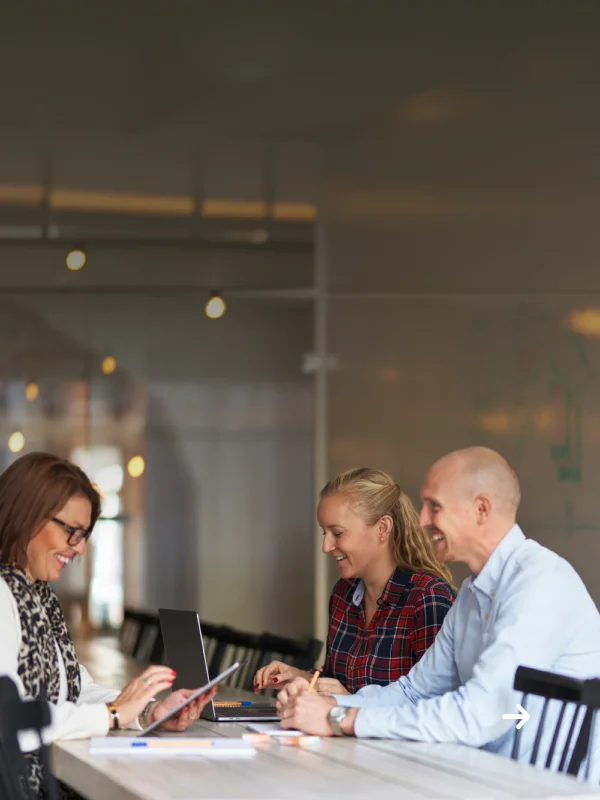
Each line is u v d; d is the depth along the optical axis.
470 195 6.66
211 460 8.62
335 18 5.96
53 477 2.62
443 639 2.64
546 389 6.44
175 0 5.79
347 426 7.18
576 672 2.37
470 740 2.29
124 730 2.57
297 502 8.62
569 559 6.24
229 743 2.26
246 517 8.62
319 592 7.70
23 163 6.88
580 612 2.40
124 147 6.66
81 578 8.49
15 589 2.55
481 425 6.65
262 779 1.95
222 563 8.59
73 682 2.77
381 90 6.34
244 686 4.14
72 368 8.52
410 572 2.95
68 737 2.43
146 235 7.97
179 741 2.28
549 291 6.46
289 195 7.23
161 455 8.58
